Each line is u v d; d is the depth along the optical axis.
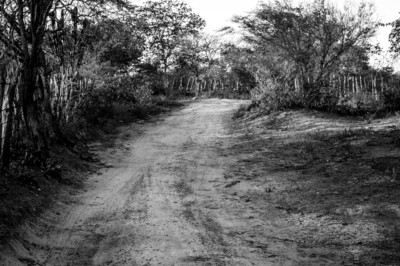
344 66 19.58
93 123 17.47
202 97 43.94
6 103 8.08
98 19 15.07
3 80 8.05
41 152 9.83
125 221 7.43
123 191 9.38
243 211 7.95
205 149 14.48
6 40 10.24
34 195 7.86
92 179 10.39
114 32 18.33
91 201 8.62
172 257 5.88
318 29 18.58
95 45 19.12
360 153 10.81
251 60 22.53
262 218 7.54
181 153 13.89
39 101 11.53
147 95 27.97
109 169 11.52
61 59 14.61
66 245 6.36
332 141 12.70
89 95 17.97
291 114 18.12
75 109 15.82
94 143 14.85
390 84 18.77
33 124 10.21
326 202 7.88
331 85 19.69
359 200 7.70
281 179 9.81
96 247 6.29
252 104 22.17
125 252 6.08
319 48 18.94
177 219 7.52
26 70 10.02
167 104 31.34
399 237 6.12
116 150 14.25
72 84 15.29
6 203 6.76
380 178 8.67
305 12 18.78
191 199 8.77
